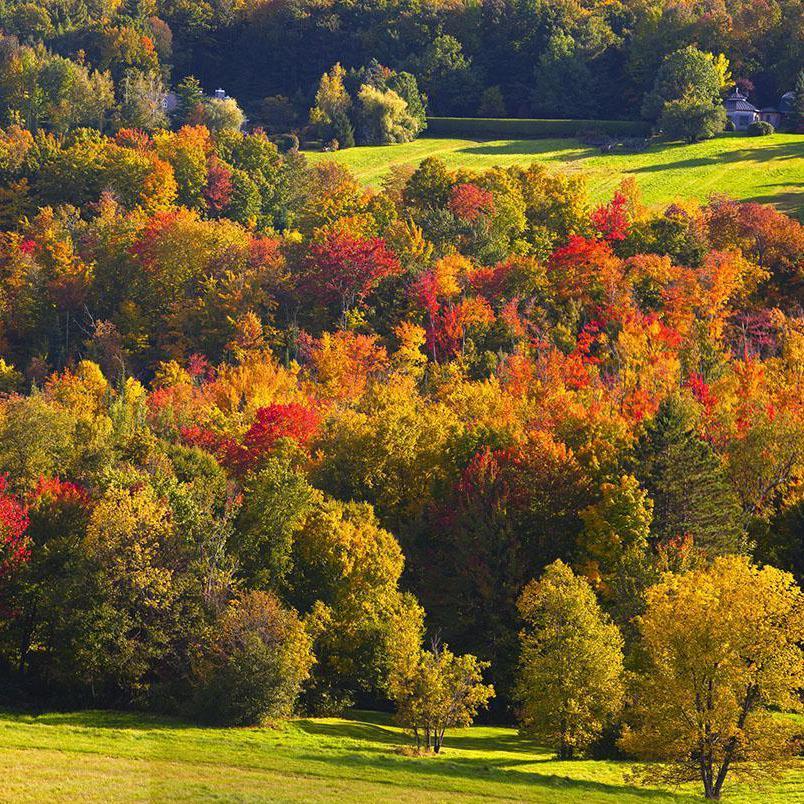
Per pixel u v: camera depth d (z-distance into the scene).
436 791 179.00
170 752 191.75
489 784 186.50
